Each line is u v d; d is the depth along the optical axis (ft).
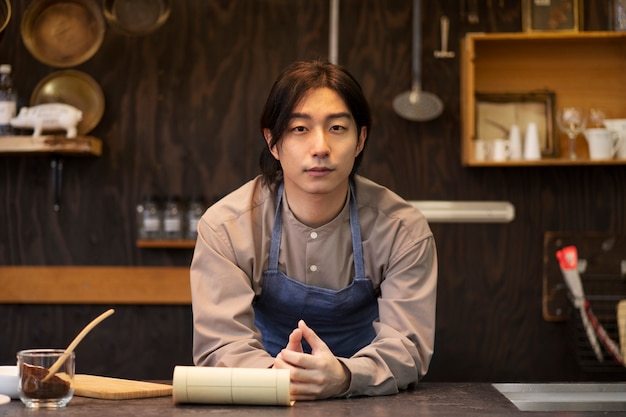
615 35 11.60
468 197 12.16
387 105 12.23
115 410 5.41
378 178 12.19
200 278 6.82
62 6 12.11
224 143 12.28
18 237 12.30
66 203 12.30
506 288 12.14
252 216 7.02
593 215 12.17
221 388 5.55
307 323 7.30
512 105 12.16
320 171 6.26
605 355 11.75
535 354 12.06
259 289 7.06
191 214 11.93
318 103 6.27
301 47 12.29
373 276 7.10
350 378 6.12
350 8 12.32
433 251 7.07
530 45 12.20
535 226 12.18
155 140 12.30
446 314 12.12
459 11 12.30
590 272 12.07
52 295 12.14
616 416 5.32
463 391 6.43
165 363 12.16
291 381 5.94
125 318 12.22
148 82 12.32
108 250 12.24
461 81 12.14
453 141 12.20
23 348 12.18
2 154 12.00
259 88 12.30
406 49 12.27
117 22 11.92
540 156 11.71
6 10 9.01
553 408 6.76
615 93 12.18
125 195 12.28
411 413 5.32
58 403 5.52
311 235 6.93
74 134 11.66
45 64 12.27
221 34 12.34
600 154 11.44
